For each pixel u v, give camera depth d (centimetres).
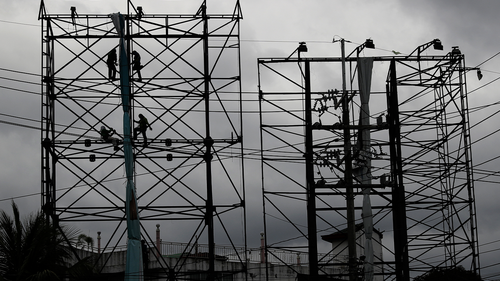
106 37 4056
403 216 3959
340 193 3934
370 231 3931
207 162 3944
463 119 4038
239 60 4016
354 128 4016
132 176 3775
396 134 4066
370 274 3884
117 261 4316
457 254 3903
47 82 3956
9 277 3123
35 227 3216
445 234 3922
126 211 3728
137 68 4034
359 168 4031
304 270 4938
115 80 4028
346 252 5444
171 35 4078
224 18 4088
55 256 3231
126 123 3844
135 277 3656
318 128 4031
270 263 4822
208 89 4016
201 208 3872
